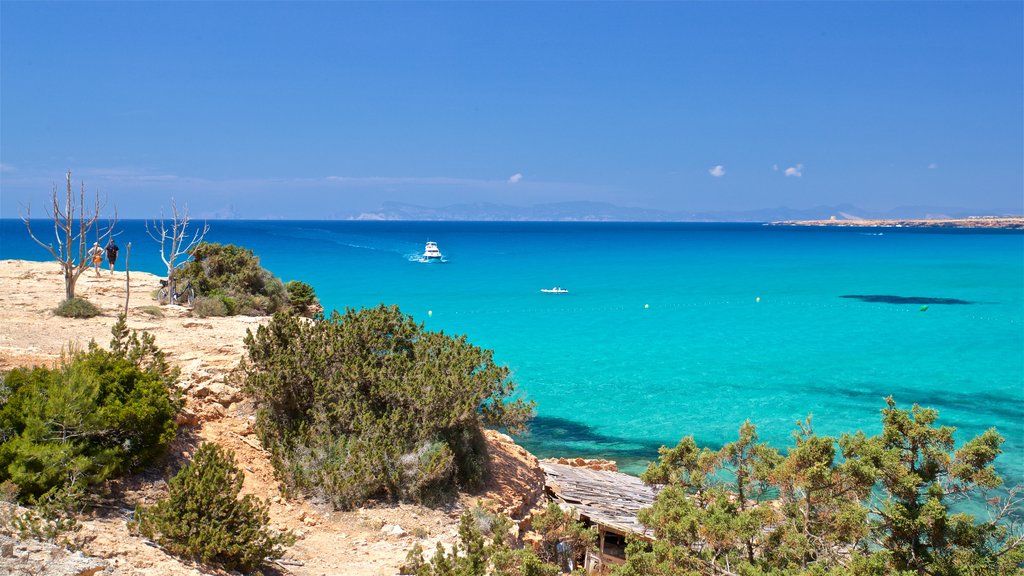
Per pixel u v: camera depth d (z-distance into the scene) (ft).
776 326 204.54
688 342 177.58
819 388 132.36
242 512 40.34
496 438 72.49
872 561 39.27
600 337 183.01
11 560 30.09
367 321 67.56
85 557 32.71
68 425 41.34
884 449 44.21
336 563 43.11
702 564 42.91
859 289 300.61
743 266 424.05
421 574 38.68
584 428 107.96
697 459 52.85
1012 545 42.68
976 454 42.37
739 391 129.80
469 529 43.91
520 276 338.75
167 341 75.66
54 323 83.15
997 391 131.54
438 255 446.19
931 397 127.34
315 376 59.77
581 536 53.62
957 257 510.17
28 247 428.15
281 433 56.85
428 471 53.26
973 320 218.59
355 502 51.90
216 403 57.62
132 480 44.04
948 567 41.29
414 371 61.93
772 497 71.36
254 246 538.06
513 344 172.14
